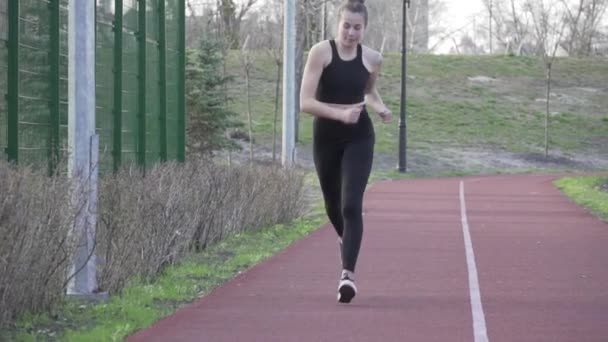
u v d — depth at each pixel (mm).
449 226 19812
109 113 14781
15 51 11383
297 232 18375
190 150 34562
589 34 98688
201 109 34562
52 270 9000
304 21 49969
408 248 15781
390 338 8664
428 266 13531
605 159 58188
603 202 26234
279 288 11461
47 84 12266
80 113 10078
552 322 9398
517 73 74500
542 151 58094
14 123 11383
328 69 9562
